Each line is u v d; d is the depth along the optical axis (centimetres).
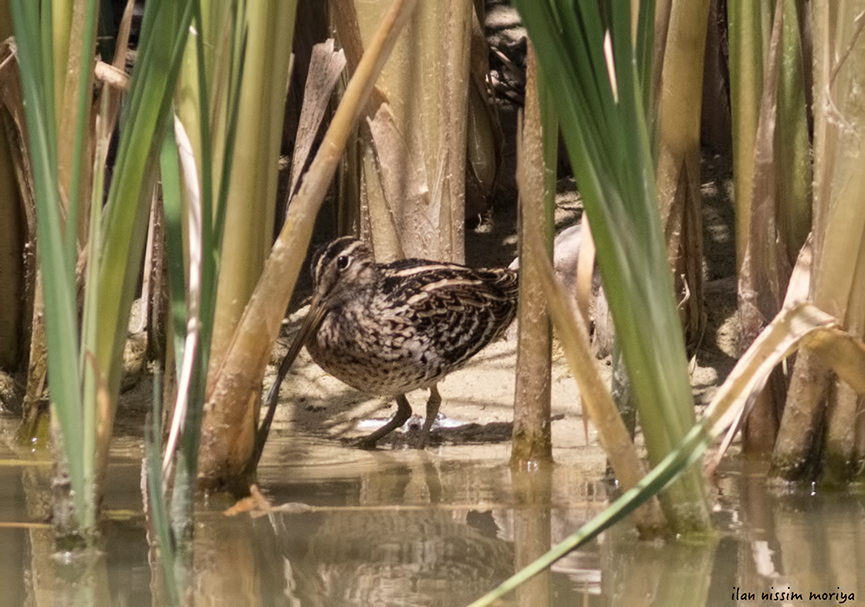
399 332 933
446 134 1041
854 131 590
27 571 522
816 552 539
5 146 940
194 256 542
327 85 791
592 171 507
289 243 619
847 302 599
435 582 507
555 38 495
